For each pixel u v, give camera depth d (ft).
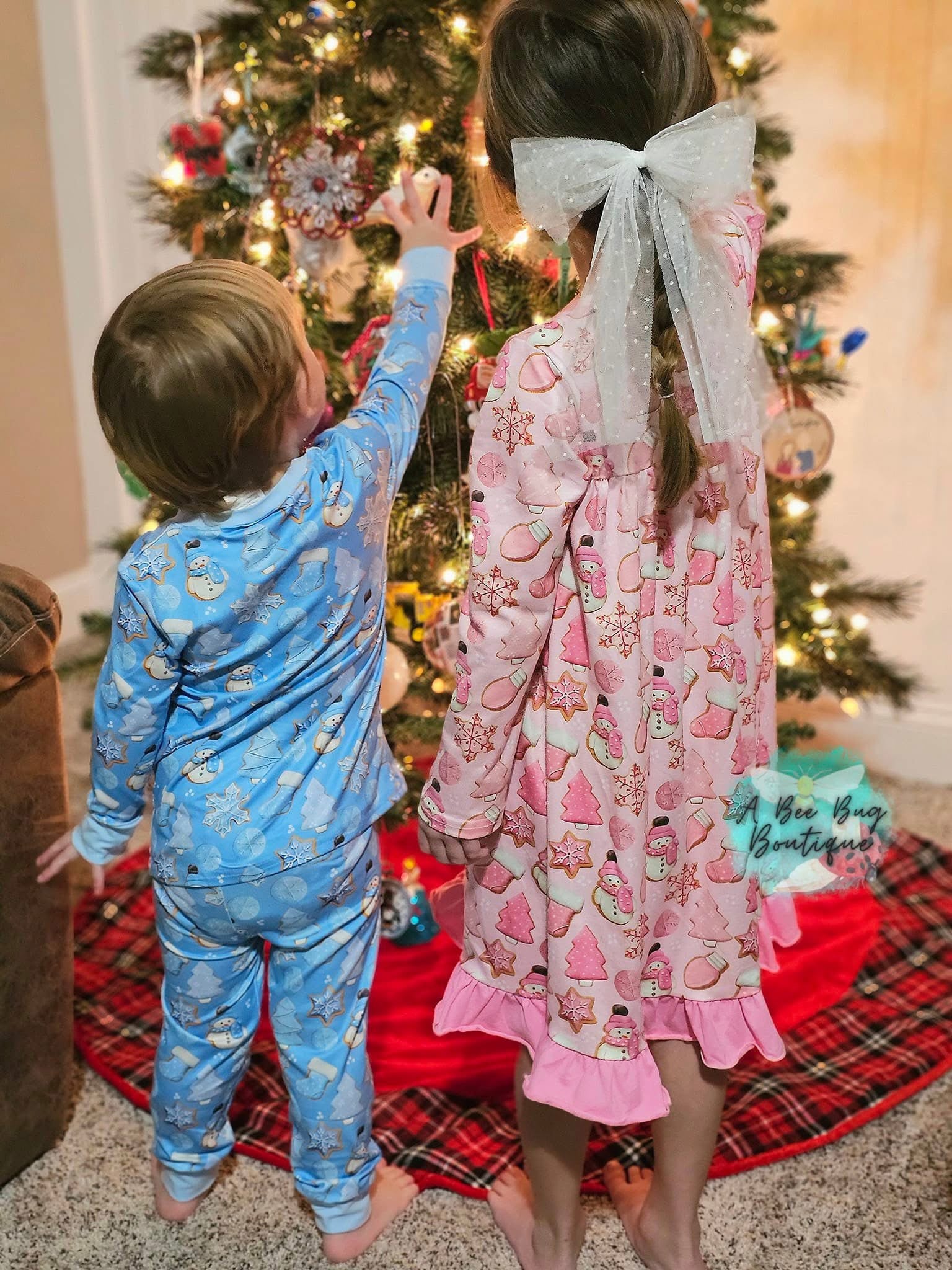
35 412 9.61
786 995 5.63
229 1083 4.19
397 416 3.84
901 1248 4.25
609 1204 4.48
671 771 3.52
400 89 4.88
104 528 10.48
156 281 3.42
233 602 3.50
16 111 8.96
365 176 4.65
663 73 3.07
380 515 3.74
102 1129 4.90
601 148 3.03
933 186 7.17
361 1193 4.19
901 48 7.00
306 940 3.90
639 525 3.32
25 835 4.28
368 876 3.99
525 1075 3.85
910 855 6.87
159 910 3.94
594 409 3.18
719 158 2.99
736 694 3.57
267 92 5.50
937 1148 4.74
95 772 3.87
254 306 3.34
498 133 3.25
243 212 5.30
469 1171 4.61
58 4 8.93
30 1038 4.48
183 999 4.01
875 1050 5.27
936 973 5.82
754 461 3.53
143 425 3.35
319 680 3.70
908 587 6.77
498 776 3.51
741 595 3.54
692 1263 3.99
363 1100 4.10
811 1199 4.48
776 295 5.69
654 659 3.45
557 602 3.43
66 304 9.86
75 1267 4.22
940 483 7.66
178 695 3.79
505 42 3.17
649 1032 3.78
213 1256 4.28
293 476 3.50
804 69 7.29
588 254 3.36
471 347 4.87
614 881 3.48
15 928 4.28
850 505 7.97
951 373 7.43
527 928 3.71
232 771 3.72
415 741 5.71
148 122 9.15
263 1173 4.68
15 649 4.00
